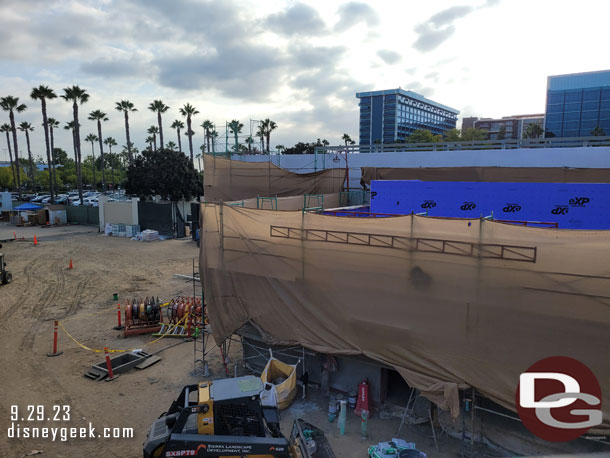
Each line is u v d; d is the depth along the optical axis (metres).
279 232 12.06
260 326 12.73
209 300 13.70
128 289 23.12
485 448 9.58
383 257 10.30
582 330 7.96
